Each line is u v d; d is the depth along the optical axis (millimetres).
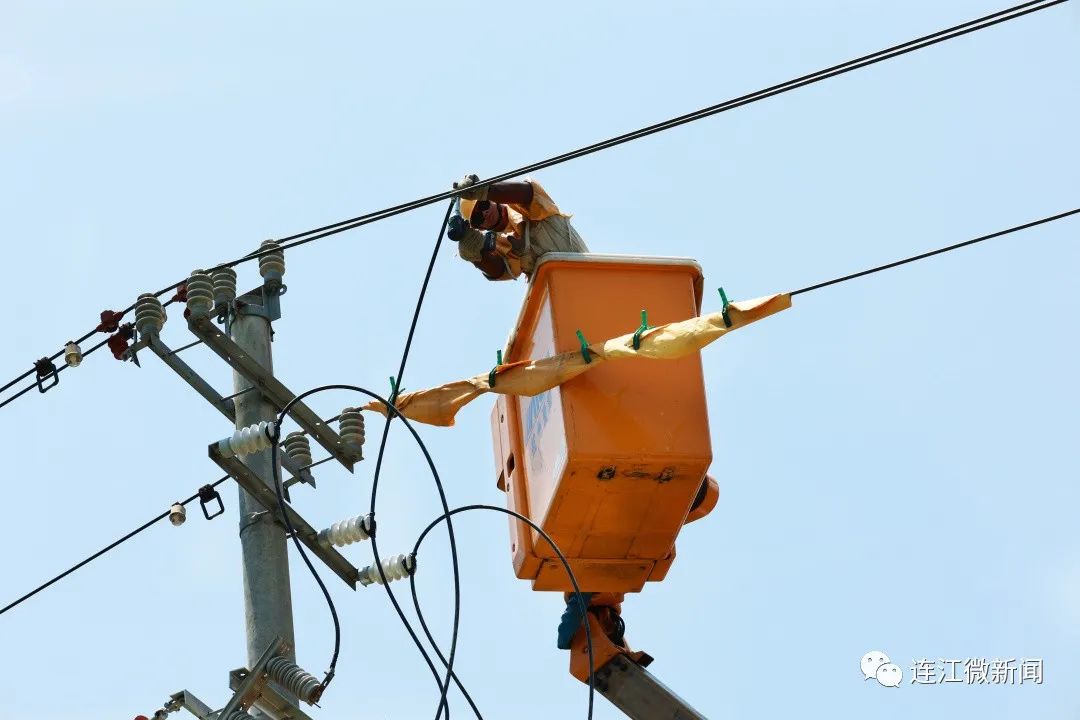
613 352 22281
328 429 25609
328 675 23109
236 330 25703
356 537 24438
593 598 24953
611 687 24609
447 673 21219
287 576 24422
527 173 22781
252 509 24641
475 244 23891
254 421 25062
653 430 22609
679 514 23281
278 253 26062
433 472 21625
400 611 21641
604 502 22984
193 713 23844
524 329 23922
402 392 24062
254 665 23641
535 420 23578
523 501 24062
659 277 23375
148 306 24969
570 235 23953
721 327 21641
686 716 24500
